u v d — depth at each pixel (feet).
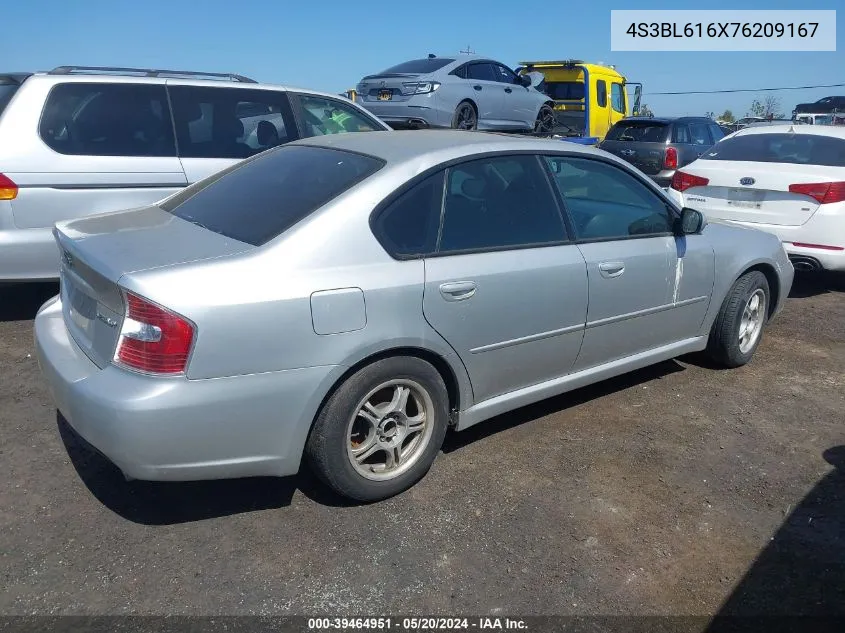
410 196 10.39
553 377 12.52
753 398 14.62
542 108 43.62
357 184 10.16
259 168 12.25
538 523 10.18
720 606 8.70
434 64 36.09
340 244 9.58
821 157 21.85
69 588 8.66
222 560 9.23
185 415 8.56
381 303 9.70
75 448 11.87
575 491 11.01
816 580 9.18
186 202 11.88
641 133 40.96
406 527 10.01
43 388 14.07
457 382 10.98
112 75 18.04
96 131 17.51
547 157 12.31
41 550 9.33
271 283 8.96
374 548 9.54
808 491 11.21
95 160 17.29
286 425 9.25
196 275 8.70
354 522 10.09
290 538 9.70
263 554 9.37
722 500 10.90
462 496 10.80
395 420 10.46
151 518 10.07
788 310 21.12
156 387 8.47
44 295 20.10
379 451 10.54
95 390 8.66
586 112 49.70
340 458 9.84
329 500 10.61
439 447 11.05
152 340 8.45
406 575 9.04
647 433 12.96
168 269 8.74
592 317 12.51
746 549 9.77
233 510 10.30
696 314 14.71
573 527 10.12
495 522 10.18
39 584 8.71
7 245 16.31
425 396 10.61
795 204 20.71
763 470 11.80
